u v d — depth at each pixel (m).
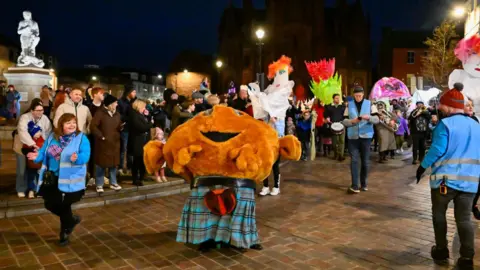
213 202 4.92
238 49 64.38
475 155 4.66
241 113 5.22
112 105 7.77
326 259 4.97
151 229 6.13
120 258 4.99
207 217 5.11
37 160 5.31
